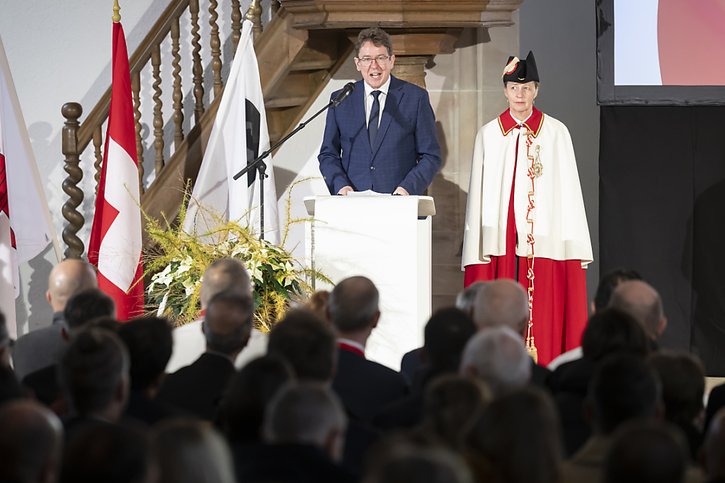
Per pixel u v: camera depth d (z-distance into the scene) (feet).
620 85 50.16
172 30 50.37
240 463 15.62
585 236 46.26
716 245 52.47
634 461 13.58
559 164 46.52
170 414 21.01
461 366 20.45
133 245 45.42
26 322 55.21
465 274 47.55
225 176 49.06
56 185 56.03
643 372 18.20
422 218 38.58
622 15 50.03
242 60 48.32
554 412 14.90
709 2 49.80
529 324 45.96
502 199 46.52
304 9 48.42
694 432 20.92
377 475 11.14
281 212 53.26
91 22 56.59
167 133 56.29
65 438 18.24
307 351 20.68
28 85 56.34
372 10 48.26
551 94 53.26
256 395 17.56
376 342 36.11
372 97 44.88
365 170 44.60
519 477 14.40
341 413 15.99
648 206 52.49
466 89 51.75
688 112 52.24
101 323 23.77
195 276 37.37
